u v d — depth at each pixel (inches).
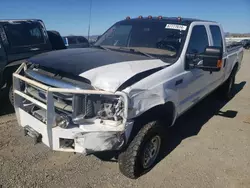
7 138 153.3
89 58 119.4
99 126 98.2
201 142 161.9
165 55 138.7
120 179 120.0
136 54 138.3
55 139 101.7
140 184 117.1
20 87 128.4
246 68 506.0
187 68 140.3
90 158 136.2
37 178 117.8
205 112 219.1
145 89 106.4
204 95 184.1
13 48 204.1
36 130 112.8
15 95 125.4
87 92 95.0
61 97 103.2
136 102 102.7
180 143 159.2
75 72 103.3
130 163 113.5
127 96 96.4
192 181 121.5
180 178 123.3
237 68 261.6
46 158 134.6
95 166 129.6
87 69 105.4
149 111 113.0
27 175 119.6
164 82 117.8
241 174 129.3
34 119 112.7
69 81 102.7
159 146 128.3
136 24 163.9
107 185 115.5
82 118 99.2
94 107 100.4
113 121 98.5
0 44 196.1
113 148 100.3
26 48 214.7
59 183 115.3
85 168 127.5
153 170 128.3
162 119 129.6
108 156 138.0
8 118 183.3
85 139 98.0
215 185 119.6
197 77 156.1
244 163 139.4
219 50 123.1
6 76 195.0
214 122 196.7
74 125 100.7
